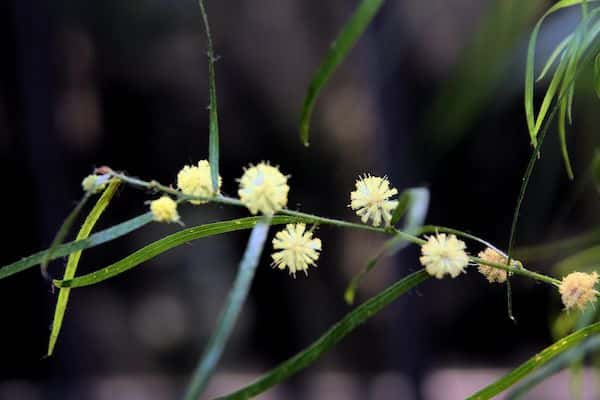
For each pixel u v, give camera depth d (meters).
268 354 2.03
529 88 0.41
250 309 2.01
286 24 1.68
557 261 0.93
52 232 1.65
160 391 1.92
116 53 1.65
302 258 0.40
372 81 1.27
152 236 1.87
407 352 1.48
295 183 1.79
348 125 1.69
